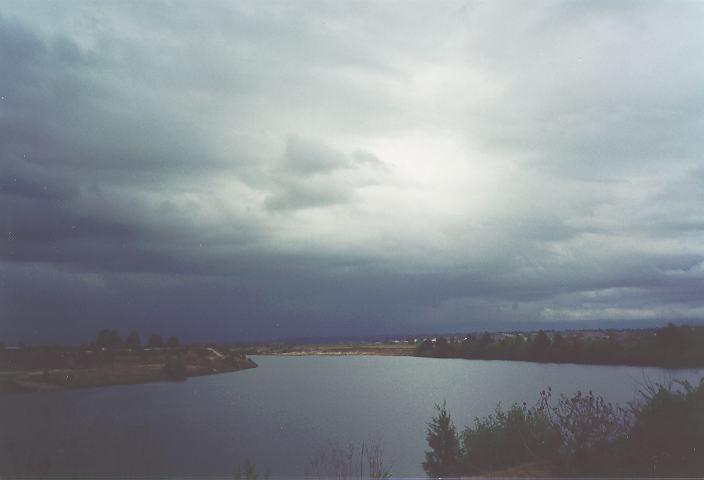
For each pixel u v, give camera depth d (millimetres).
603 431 10969
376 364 119250
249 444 24719
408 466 17219
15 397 49688
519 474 10164
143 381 69125
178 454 22719
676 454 10078
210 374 89312
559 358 90250
